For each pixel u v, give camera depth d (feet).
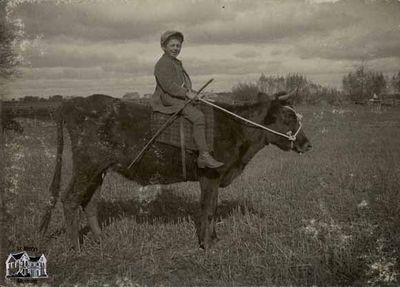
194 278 12.37
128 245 14.07
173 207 17.42
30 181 17.22
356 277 12.40
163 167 13.93
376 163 19.74
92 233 14.84
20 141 16.55
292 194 18.20
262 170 21.30
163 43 13.74
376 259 13.00
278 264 12.79
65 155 21.66
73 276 12.45
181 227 15.39
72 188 13.43
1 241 13.64
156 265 12.96
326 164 20.48
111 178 20.20
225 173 14.84
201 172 13.91
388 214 15.60
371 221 15.33
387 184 17.72
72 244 13.56
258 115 14.65
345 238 14.07
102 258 13.34
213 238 14.49
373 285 12.05
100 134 13.42
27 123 16.34
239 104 14.88
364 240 14.03
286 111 14.82
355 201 16.81
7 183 15.88
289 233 14.90
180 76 13.79
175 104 13.41
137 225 15.64
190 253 13.75
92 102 13.73
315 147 22.09
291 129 14.78
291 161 22.17
